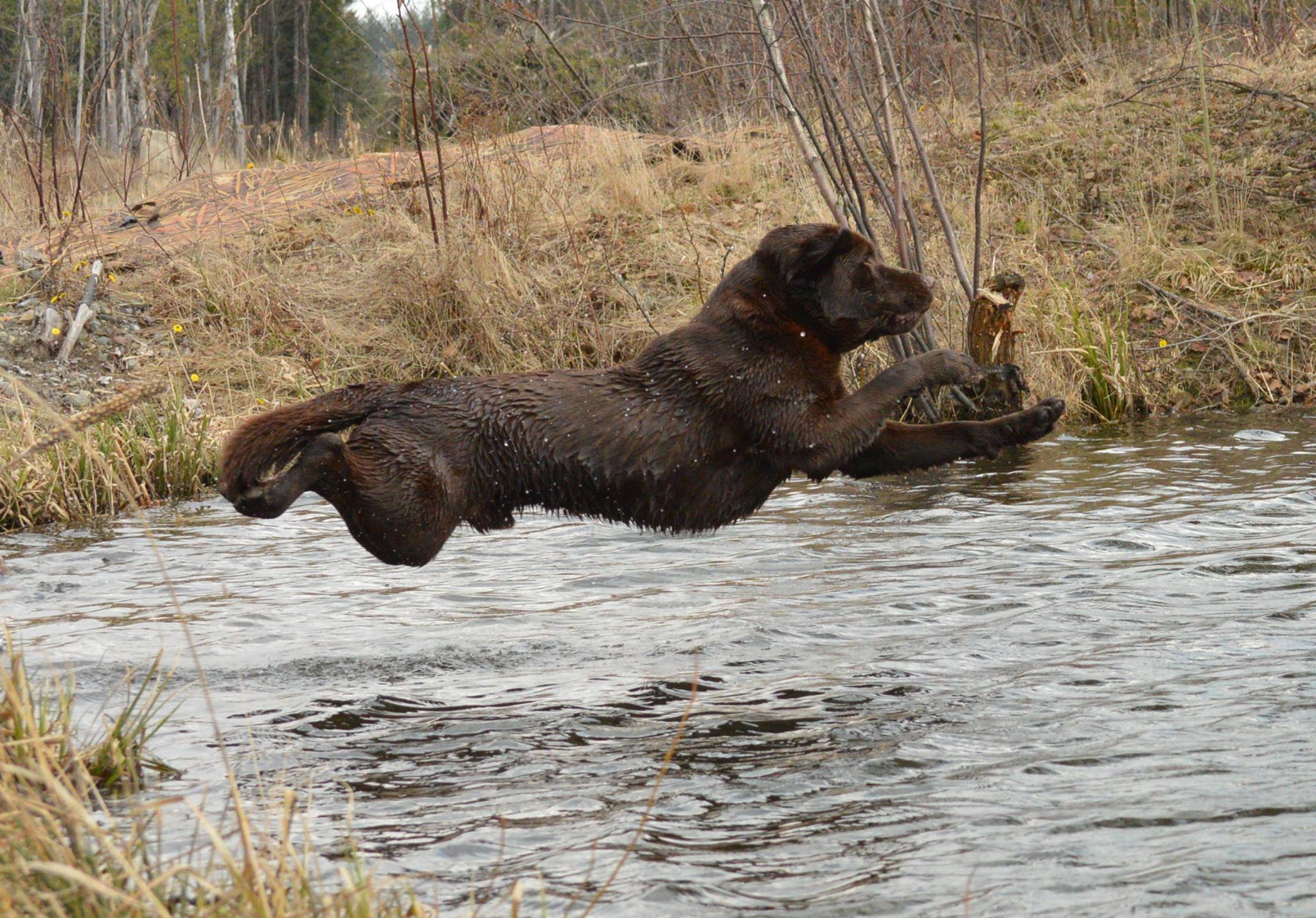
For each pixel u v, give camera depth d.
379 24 20.17
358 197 18.20
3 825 4.10
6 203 19.44
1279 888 4.17
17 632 7.98
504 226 16.81
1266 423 13.91
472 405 7.07
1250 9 21.77
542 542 10.51
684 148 19.25
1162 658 6.63
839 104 13.70
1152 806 4.86
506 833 4.89
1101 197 18.14
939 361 7.48
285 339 15.59
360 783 5.48
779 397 7.12
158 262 16.92
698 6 17.62
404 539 6.91
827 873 4.45
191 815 5.07
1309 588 7.81
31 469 11.76
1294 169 18.27
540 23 20.67
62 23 21.33
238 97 28.03
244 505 6.69
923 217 16.91
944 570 8.88
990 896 4.21
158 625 8.18
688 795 5.22
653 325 15.41
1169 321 15.99
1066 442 13.69
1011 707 6.07
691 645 7.47
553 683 6.89
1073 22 23.27
